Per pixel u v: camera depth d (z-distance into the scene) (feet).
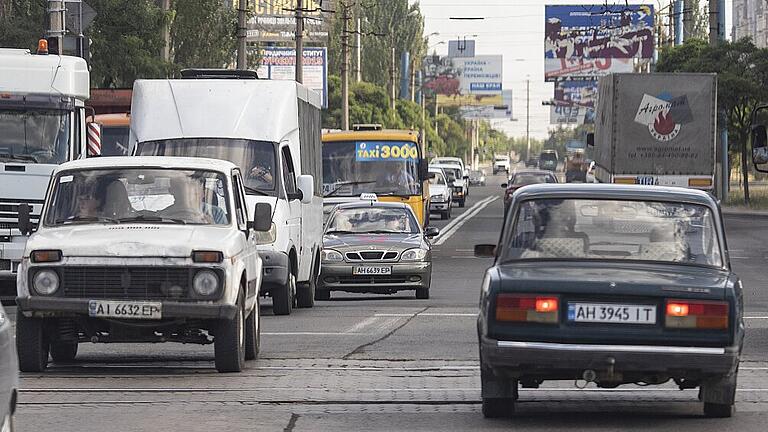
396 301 167.63
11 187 159.84
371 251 166.81
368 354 108.47
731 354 70.74
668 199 77.20
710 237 76.02
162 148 144.36
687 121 277.03
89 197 99.71
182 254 92.99
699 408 81.71
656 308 70.74
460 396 86.28
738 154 554.87
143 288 92.94
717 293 70.90
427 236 179.83
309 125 162.30
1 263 159.43
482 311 73.72
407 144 249.75
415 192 248.11
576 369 70.69
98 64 305.53
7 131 161.27
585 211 76.84
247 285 99.35
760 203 427.74
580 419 77.20
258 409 80.89
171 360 106.52
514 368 71.51
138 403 82.99
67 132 162.71
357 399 84.69
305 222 153.58
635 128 277.85
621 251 75.66
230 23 372.38
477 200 594.65
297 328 129.59
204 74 161.38
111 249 92.89
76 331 97.35
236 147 144.36
